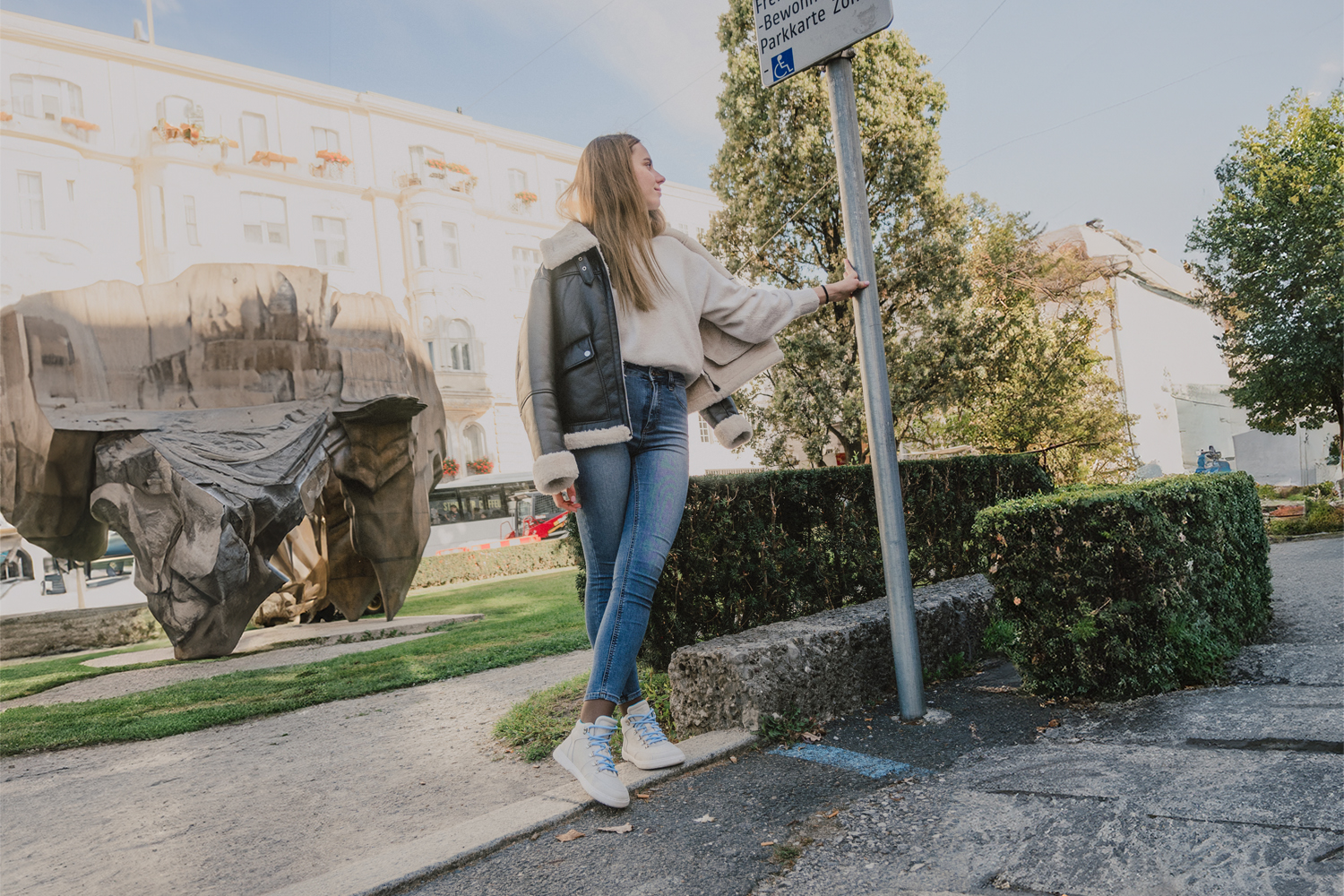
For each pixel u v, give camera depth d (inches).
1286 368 655.8
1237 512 120.1
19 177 807.7
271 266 346.6
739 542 120.6
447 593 562.3
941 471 159.5
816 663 99.0
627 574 77.8
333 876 64.3
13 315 303.0
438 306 1053.2
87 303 314.3
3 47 810.8
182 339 328.8
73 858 91.0
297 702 185.6
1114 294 859.4
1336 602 157.8
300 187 980.6
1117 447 556.7
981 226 597.3
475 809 92.6
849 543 138.9
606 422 76.7
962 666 121.6
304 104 1000.9
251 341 338.6
